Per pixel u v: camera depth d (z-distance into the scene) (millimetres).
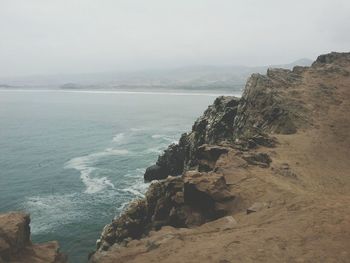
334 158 35594
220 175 23797
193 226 20922
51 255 13320
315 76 65062
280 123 45062
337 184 28188
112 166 69000
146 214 27734
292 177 27812
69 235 39906
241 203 21453
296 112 46781
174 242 14898
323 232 13828
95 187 56062
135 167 68062
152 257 13523
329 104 51406
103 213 45625
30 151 84562
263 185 23922
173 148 61281
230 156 30562
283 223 15477
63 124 134875
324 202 18000
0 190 55156
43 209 47125
